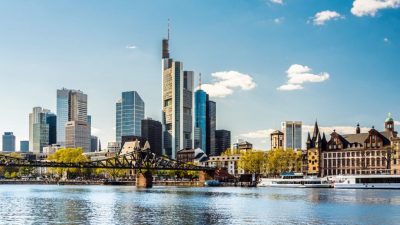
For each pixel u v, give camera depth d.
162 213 121.62
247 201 160.50
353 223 103.75
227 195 194.88
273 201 160.25
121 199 169.88
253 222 105.38
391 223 103.88
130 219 109.62
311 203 151.00
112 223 103.06
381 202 154.12
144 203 151.38
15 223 102.94
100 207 137.38
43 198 175.00
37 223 102.75
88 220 107.75
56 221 105.94
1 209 131.00
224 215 117.38
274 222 105.25
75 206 140.38
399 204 146.25
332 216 115.44
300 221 106.69
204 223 103.62
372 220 108.19
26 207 137.00
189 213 121.75
